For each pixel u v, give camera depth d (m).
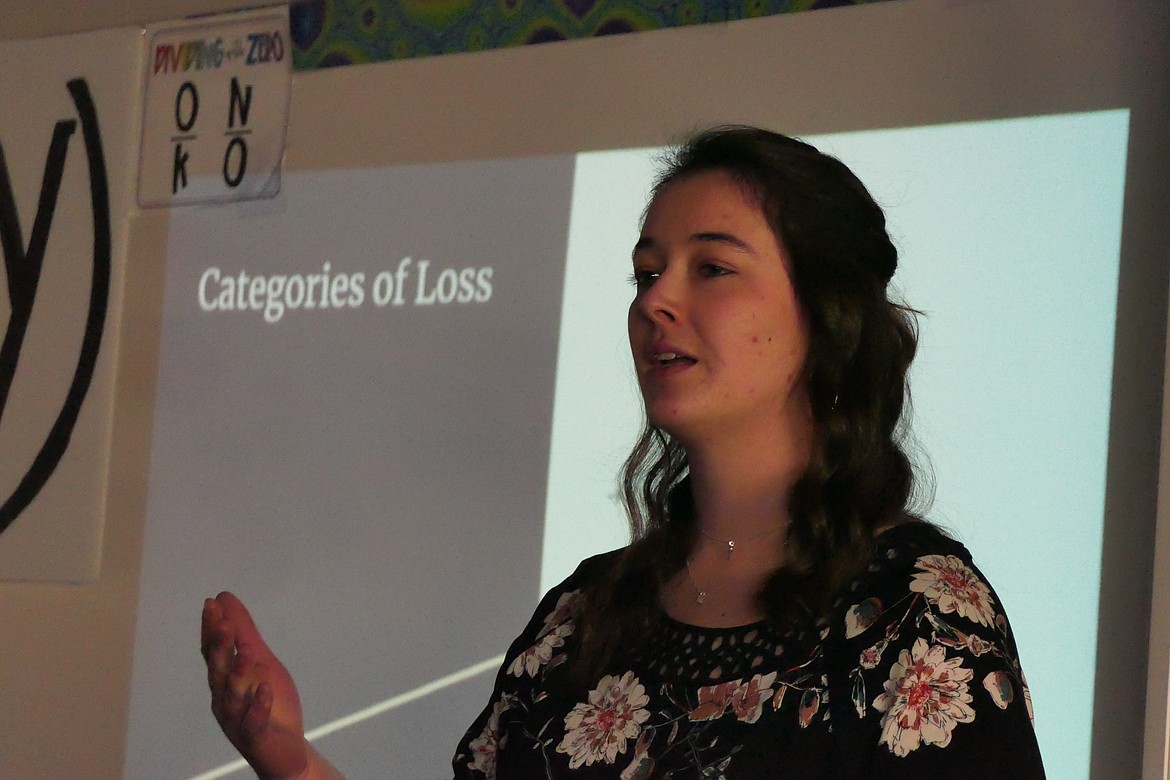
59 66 8.01
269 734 3.43
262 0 7.51
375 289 7.06
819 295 3.53
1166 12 5.34
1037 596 5.27
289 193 7.34
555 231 6.63
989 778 2.86
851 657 3.08
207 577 7.26
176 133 7.66
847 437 3.52
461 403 6.77
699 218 3.57
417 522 6.79
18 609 7.70
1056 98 5.51
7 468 7.80
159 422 7.50
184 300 7.54
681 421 3.47
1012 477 5.39
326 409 7.11
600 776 3.22
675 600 3.54
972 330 5.54
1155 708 4.84
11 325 7.90
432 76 7.04
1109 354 5.29
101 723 7.38
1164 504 4.93
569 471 6.46
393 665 6.73
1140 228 5.29
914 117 5.78
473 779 3.74
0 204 8.05
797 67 6.07
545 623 3.84
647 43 6.46
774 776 3.00
